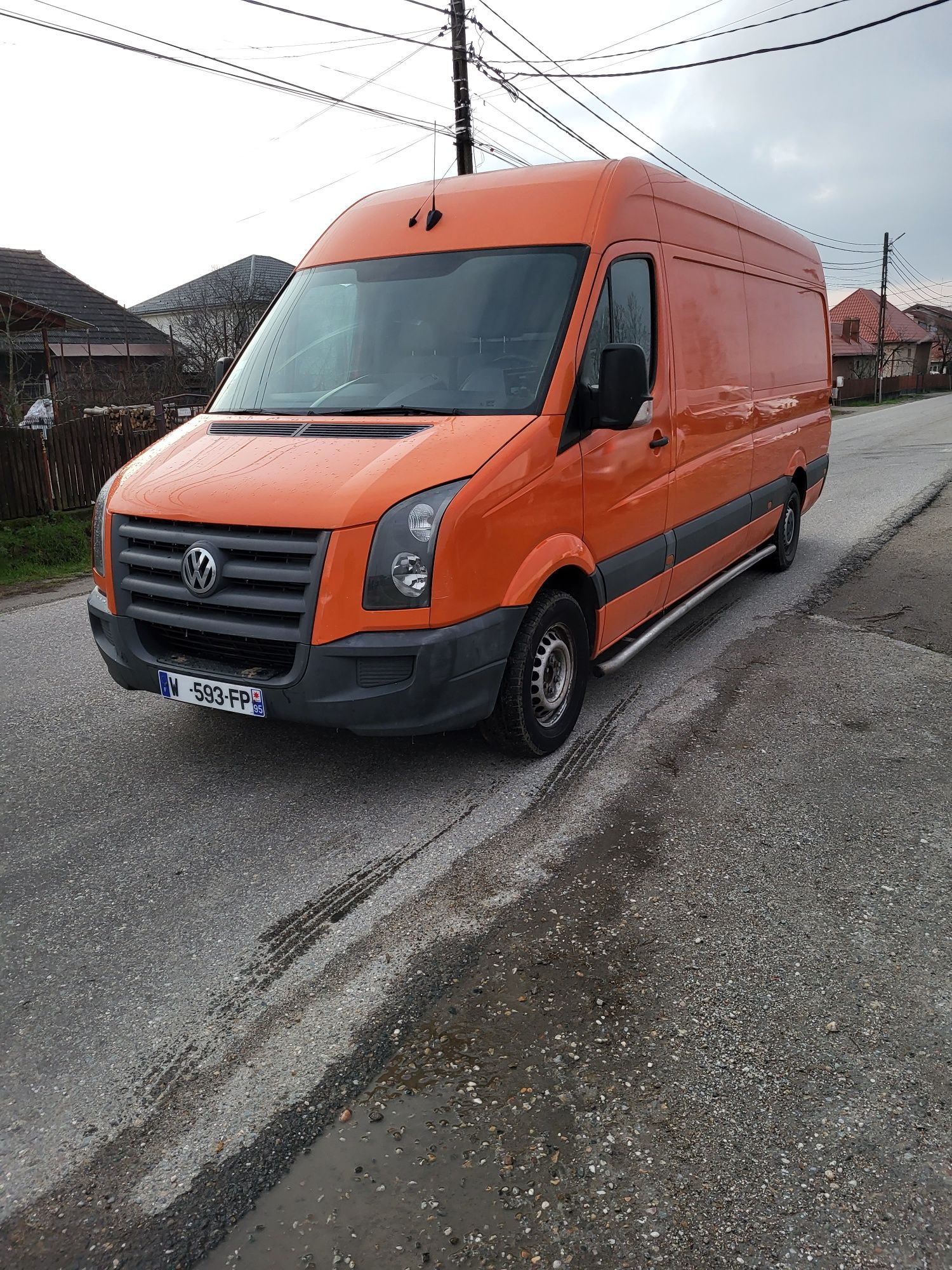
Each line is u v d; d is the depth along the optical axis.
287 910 3.10
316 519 3.33
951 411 35.34
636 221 4.56
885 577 7.69
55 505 11.12
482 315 4.15
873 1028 2.48
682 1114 2.21
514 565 3.66
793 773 4.04
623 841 3.49
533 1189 2.03
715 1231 1.92
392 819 3.70
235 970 2.80
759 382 6.45
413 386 4.10
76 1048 2.49
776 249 6.96
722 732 4.50
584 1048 2.43
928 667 5.39
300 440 3.87
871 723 4.58
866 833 3.51
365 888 3.22
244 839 3.58
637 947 2.85
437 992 2.67
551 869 3.30
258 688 3.50
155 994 2.70
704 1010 2.56
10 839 3.61
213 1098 2.32
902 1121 2.18
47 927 3.03
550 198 4.39
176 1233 1.96
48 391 19.48
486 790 3.93
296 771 4.16
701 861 3.33
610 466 4.27
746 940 2.87
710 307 5.50
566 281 4.10
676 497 5.11
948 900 3.06
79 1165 2.13
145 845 3.55
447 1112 2.24
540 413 3.83
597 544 4.25
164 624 3.71
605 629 4.52
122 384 25.17
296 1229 1.96
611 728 4.58
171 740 4.55
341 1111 2.26
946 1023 2.49
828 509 11.26
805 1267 1.84
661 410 4.80
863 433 24.73
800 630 6.24
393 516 3.33
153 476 3.95
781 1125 2.17
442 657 3.39
